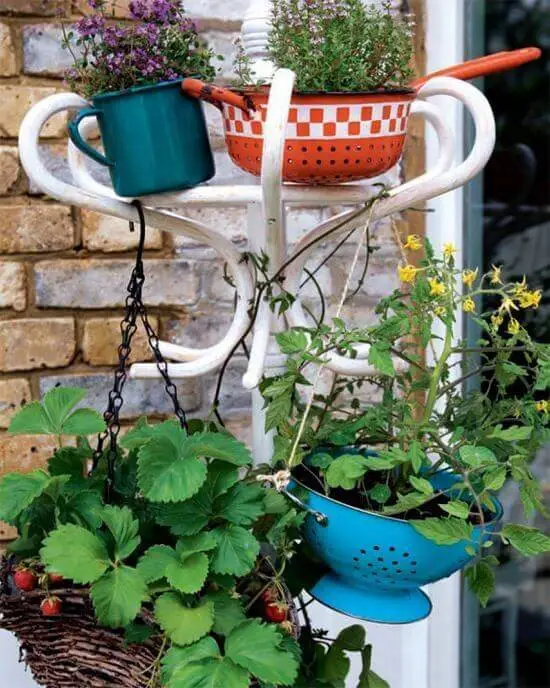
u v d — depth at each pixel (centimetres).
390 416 121
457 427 116
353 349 123
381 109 107
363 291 165
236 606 109
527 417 118
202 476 108
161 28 113
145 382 156
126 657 112
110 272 153
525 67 178
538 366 123
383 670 176
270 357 126
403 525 108
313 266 162
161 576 108
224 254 120
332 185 115
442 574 113
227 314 159
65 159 151
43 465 153
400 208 116
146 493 108
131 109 110
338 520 111
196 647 104
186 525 111
